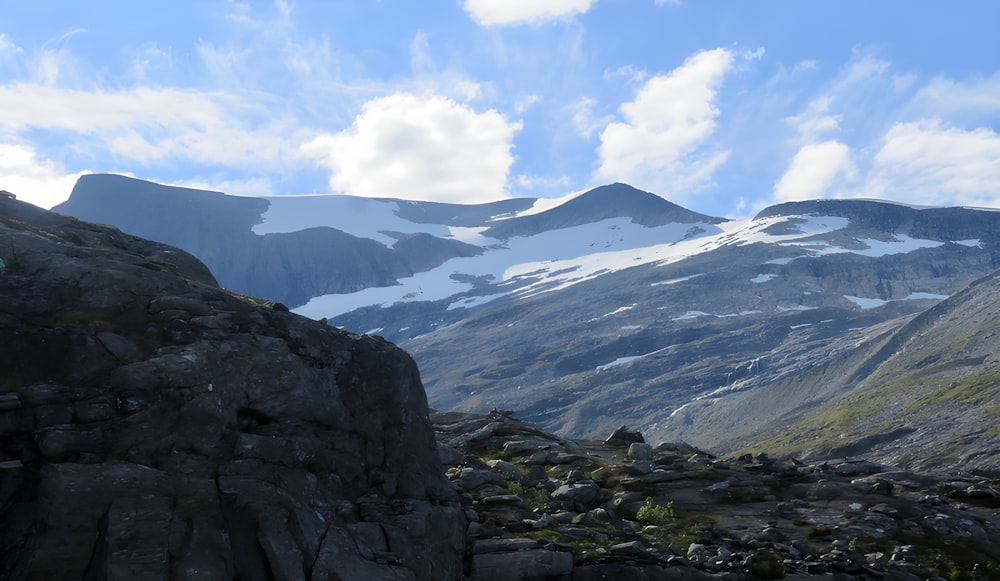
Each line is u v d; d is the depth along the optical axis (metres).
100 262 16.03
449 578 15.88
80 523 12.40
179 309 15.76
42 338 14.01
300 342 16.53
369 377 16.94
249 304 16.92
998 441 145.88
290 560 13.60
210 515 13.51
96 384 13.86
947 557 19.70
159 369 14.29
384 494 16.02
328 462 15.56
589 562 17.75
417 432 17.05
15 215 18.09
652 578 17.52
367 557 14.61
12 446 12.91
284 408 15.45
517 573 17.16
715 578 17.78
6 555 12.11
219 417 14.51
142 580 12.21
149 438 13.73
